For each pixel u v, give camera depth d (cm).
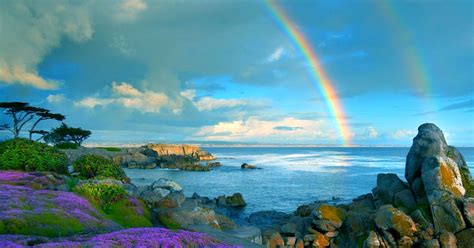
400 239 3475
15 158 4181
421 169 4078
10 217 2020
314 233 4028
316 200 7194
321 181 10631
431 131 4469
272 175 12544
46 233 1997
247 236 2862
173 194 3772
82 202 2641
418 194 4053
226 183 10444
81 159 4534
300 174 12750
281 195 8219
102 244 1636
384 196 4516
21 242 1638
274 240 3831
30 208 2298
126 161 16300
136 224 2756
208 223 3123
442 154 4125
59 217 2202
